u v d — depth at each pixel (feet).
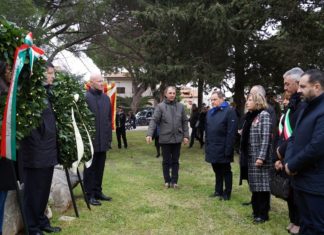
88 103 18.67
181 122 23.25
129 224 16.34
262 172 16.12
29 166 13.47
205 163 33.27
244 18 38.42
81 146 15.67
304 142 10.94
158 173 28.25
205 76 40.06
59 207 17.63
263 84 46.60
